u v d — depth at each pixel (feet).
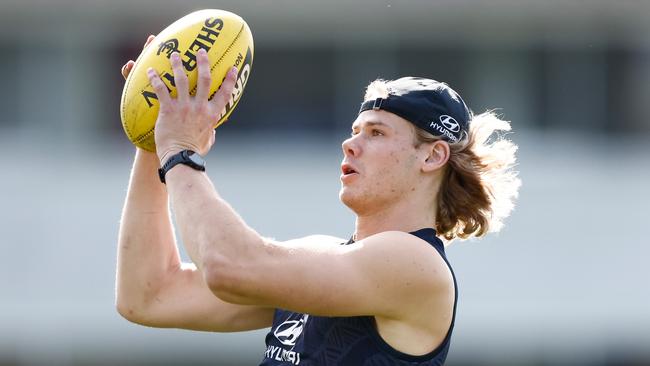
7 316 133.18
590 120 152.35
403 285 42.16
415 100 45.16
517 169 147.64
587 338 136.67
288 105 150.41
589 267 137.18
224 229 41.09
